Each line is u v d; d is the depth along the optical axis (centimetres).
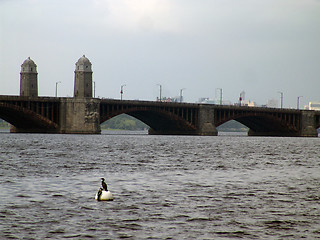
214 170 9856
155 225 5234
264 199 6575
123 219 5428
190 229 5122
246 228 5194
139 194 6762
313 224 5369
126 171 9356
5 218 5378
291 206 6166
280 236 4956
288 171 9938
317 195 6931
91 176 8506
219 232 5050
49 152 13562
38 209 5781
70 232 4956
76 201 6241
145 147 16938
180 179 8312
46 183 7588
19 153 13012
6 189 6962
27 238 4766
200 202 6300
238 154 14650
